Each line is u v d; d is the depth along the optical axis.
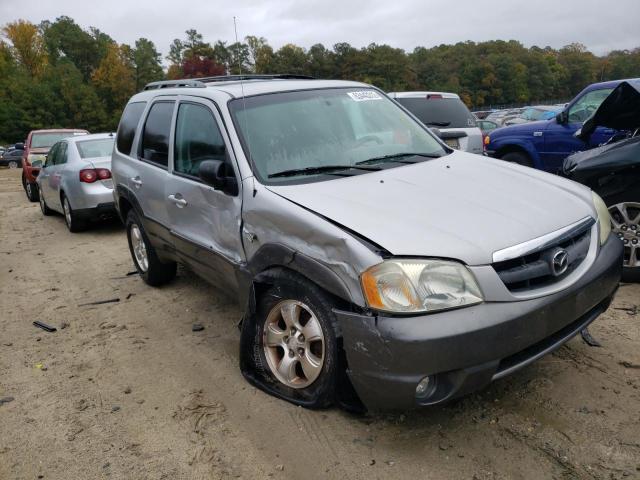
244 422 3.31
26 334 4.97
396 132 4.39
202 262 4.33
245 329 3.61
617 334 4.00
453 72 102.06
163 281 5.92
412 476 2.75
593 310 3.31
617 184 4.82
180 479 2.87
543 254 2.96
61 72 81.31
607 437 2.91
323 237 2.99
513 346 2.77
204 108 4.26
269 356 3.54
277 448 3.05
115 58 84.75
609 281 3.25
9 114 72.00
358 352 2.81
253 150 3.78
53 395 3.80
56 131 15.64
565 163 5.56
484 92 99.06
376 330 2.72
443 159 4.09
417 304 2.69
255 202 3.52
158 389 3.78
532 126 9.39
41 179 10.99
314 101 4.27
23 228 10.47
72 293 6.12
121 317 5.21
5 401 3.76
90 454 3.13
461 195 3.32
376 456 2.92
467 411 3.23
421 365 2.65
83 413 3.55
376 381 2.77
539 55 106.31
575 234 3.13
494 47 109.25
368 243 2.84
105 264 7.26
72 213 9.15
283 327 3.49
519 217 3.09
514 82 100.44
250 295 3.52
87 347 4.57
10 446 3.25
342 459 2.92
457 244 2.81
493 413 3.19
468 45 116.31
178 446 3.14
